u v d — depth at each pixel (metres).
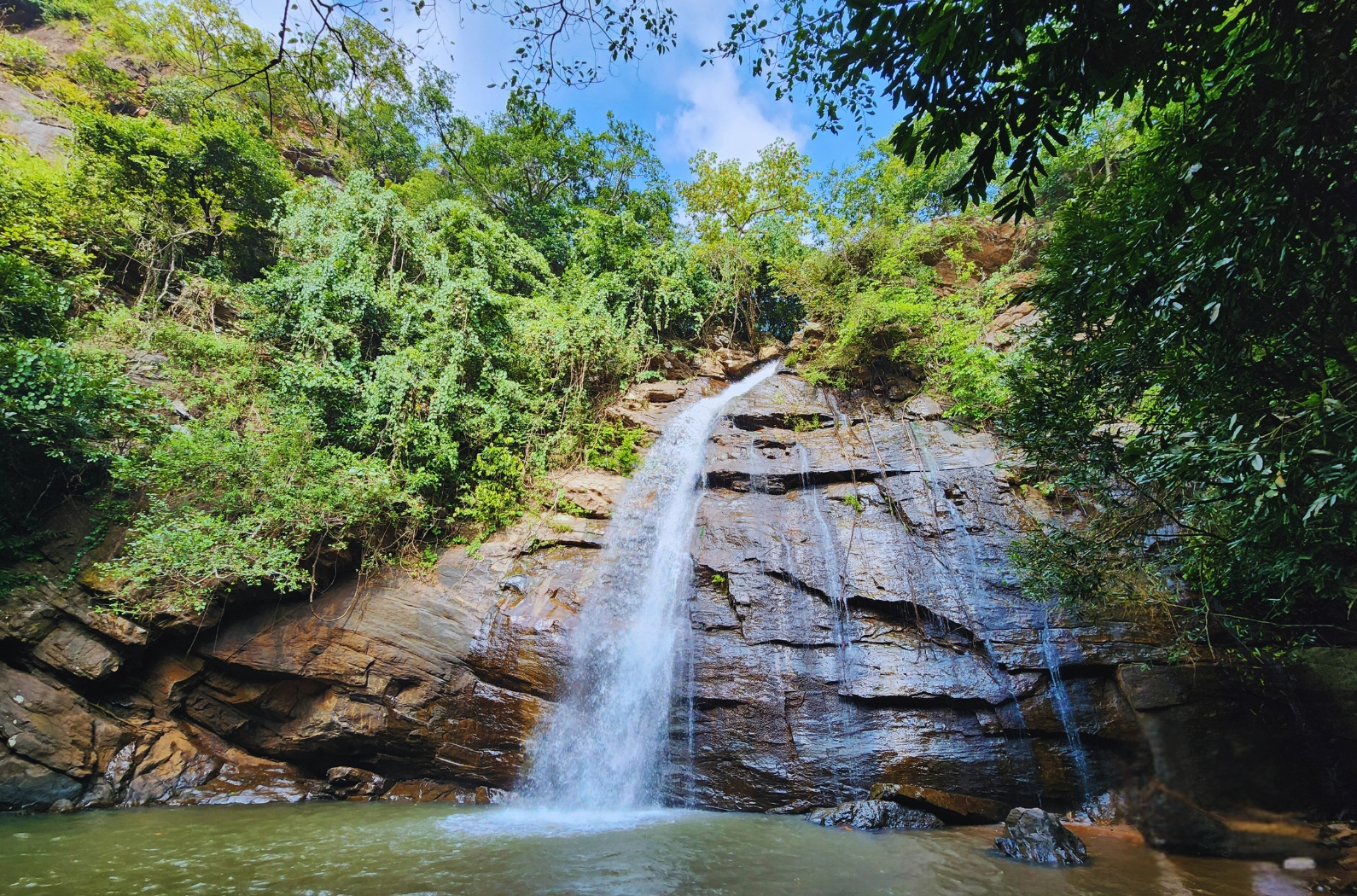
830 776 9.02
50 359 9.77
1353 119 3.37
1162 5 3.34
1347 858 6.06
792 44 5.66
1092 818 8.13
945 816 8.23
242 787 9.88
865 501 12.80
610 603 11.73
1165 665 8.80
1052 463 8.00
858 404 16.31
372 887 5.64
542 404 15.93
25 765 8.68
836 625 10.52
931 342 15.91
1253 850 6.72
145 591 9.91
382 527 12.20
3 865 6.14
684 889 5.66
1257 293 4.39
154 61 22.78
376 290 14.88
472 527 13.03
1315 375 4.70
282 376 12.71
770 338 23.61
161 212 15.91
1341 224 3.75
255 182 17.17
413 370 13.77
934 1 3.41
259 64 4.92
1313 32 3.31
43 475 10.38
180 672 10.28
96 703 9.72
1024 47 3.30
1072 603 8.39
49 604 9.54
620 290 19.55
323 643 10.73
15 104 19.98
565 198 26.69
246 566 9.77
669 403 18.27
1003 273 17.92
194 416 12.23
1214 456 4.69
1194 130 4.07
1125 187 6.36
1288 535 5.40
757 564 11.65
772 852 6.86
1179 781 7.86
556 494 14.18
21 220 13.17
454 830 7.84
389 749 10.50
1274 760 7.81
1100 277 5.26
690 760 9.64
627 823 8.29
